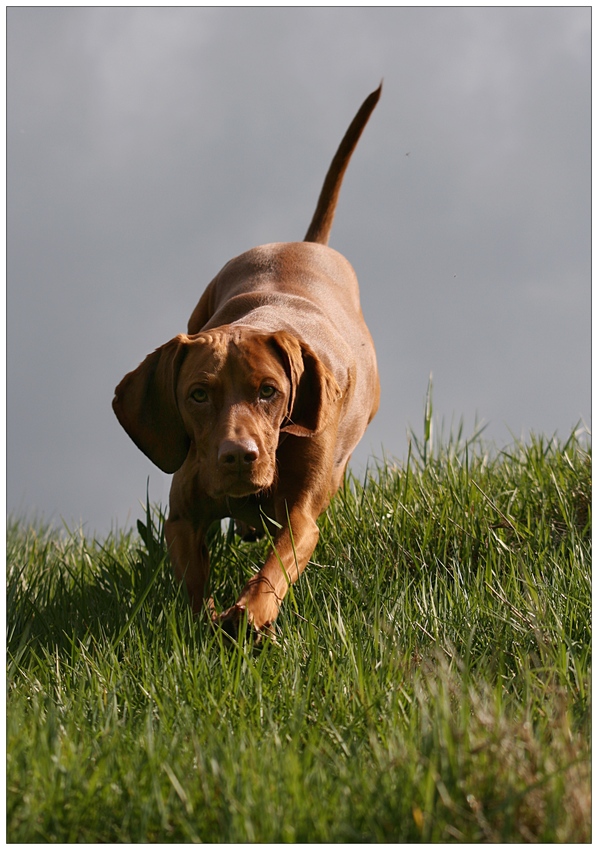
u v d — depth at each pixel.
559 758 2.39
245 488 3.82
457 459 5.80
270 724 2.81
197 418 4.03
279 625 4.10
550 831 2.15
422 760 2.33
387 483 5.60
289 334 4.26
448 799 2.21
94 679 3.35
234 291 5.53
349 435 5.18
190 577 4.36
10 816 2.37
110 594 4.59
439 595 4.17
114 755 2.60
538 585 3.89
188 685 3.18
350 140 6.65
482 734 2.49
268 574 3.94
